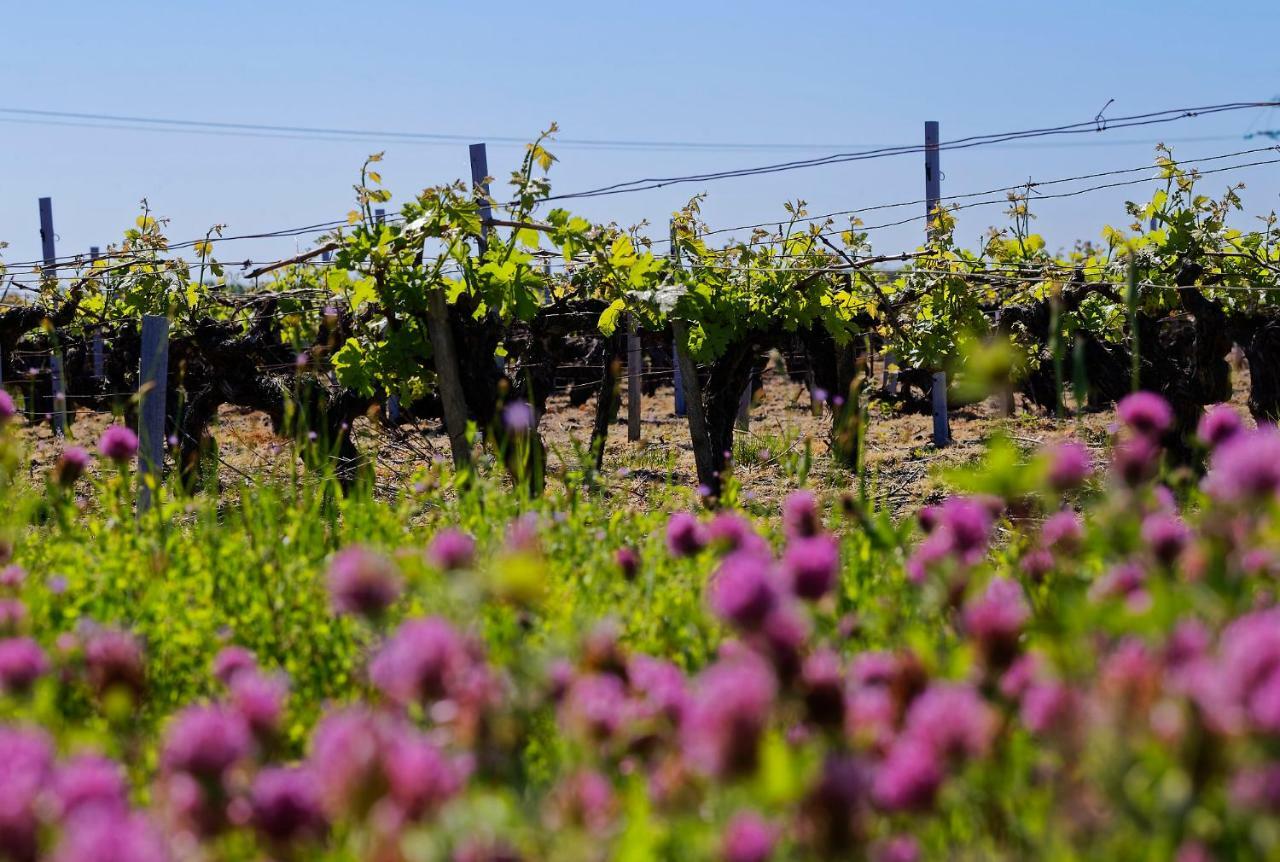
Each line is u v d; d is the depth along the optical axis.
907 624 3.09
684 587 3.52
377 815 1.60
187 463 10.02
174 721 2.56
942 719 1.71
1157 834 1.64
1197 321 9.51
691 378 9.59
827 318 11.48
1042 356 10.34
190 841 1.73
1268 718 1.49
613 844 1.77
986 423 15.11
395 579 2.36
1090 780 1.77
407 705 2.38
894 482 10.05
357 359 8.78
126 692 2.56
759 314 11.19
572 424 17.05
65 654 2.91
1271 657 1.54
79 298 13.23
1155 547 2.50
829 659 2.07
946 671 2.23
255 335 10.29
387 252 8.31
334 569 2.32
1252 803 1.52
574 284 12.43
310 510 4.57
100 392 13.07
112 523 4.19
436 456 9.99
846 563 3.78
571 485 5.11
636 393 15.42
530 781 2.36
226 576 3.79
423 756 1.62
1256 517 2.21
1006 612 2.10
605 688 2.02
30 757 1.79
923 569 2.79
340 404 9.95
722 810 1.75
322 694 3.25
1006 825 1.96
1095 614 2.07
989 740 1.84
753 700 1.64
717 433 11.41
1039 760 2.04
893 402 14.97
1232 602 2.16
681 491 5.80
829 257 11.85
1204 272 10.16
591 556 4.04
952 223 13.48
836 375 12.35
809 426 14.09
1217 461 2.47
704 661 3.04
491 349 8.78
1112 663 1.81
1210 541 2.24
